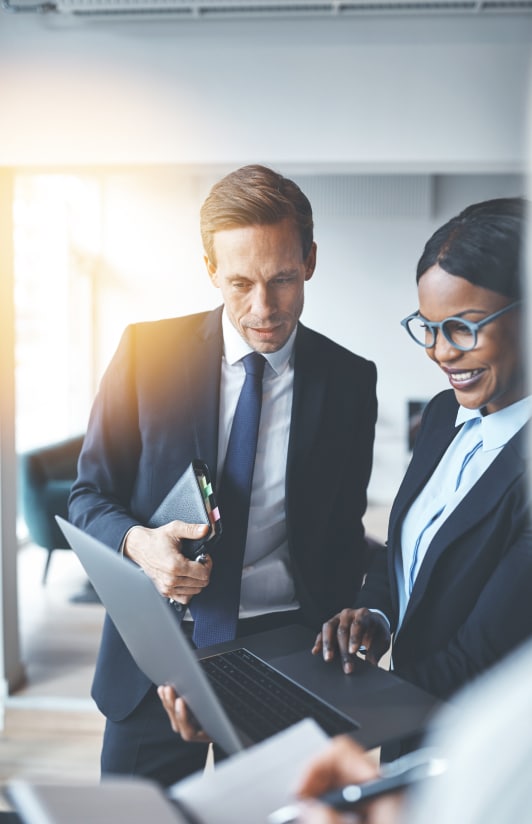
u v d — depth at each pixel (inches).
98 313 274.4
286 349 57.6
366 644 45.8
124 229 270.1
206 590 55.4
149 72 116.3
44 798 24.3
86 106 117.1
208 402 57.9
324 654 45.0
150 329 61.3
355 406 59.3
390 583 49.9
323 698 39.5
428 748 23.7
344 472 59.9
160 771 57.2
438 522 46.5
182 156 116.8
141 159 117.3
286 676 42.4
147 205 268.8
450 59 113.5
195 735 38.6
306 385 57.5
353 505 61.1
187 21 115.3
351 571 61.1
